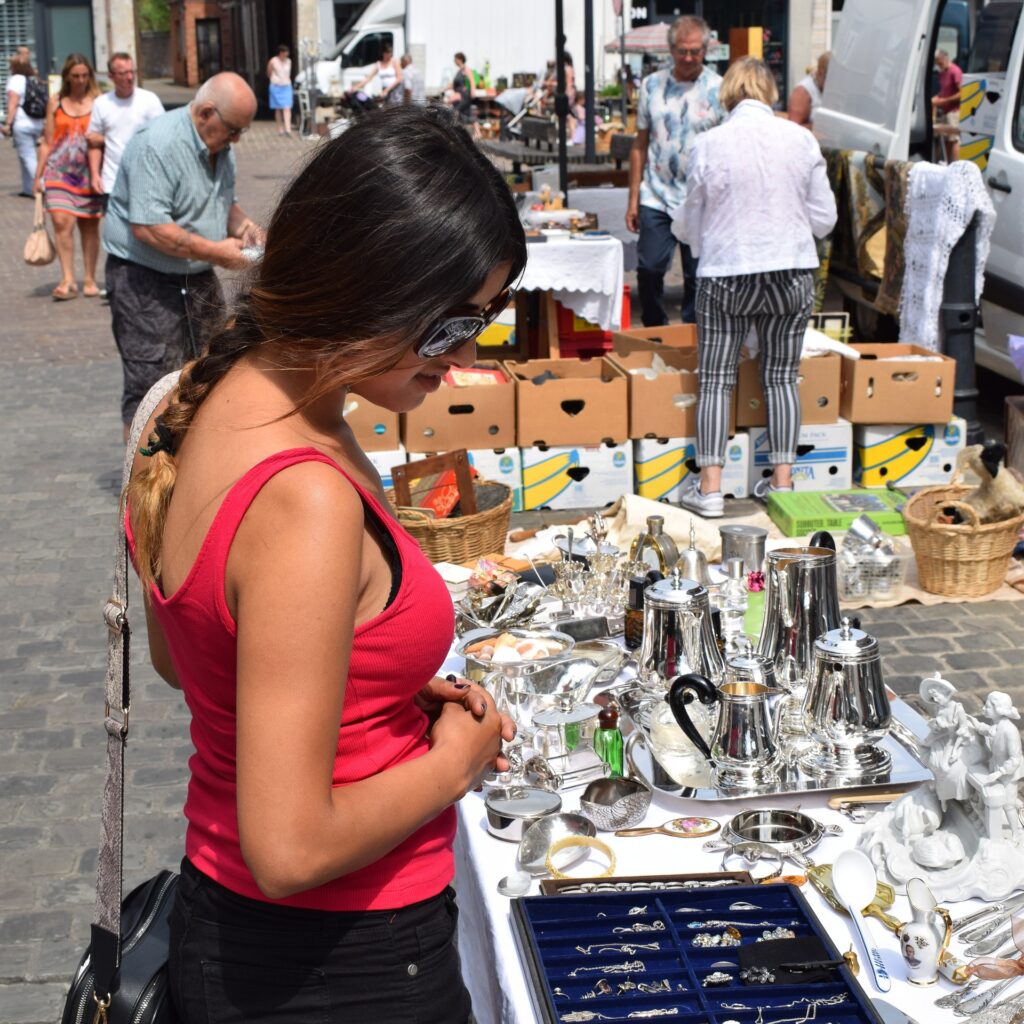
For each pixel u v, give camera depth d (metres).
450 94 21.48
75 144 11.40
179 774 3.98
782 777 2.41
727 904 2.06
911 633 4.70
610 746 2.51
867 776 2.39
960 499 5.07
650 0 20.70
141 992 1.58
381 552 1.39
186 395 1.45
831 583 2.75
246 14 37.62
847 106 8.51
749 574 3.38
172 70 47.59
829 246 8.06
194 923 1.49
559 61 9.16
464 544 4.79
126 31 28.22
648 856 2.24
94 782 3.95
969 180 6.16
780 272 5.52
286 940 1.45
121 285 5.73
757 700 2.40
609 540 4.33
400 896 1.49
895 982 1.89
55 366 9.34
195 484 1.37
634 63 22.48
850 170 7.69
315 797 1.27
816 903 2.08
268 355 1.41
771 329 5.71
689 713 2.50
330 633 1.27
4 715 4.39
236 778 1.35
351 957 1.47
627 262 10.66
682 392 5.98
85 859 3.53
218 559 1.30
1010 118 6.87
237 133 5.58
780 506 5.54
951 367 5.94
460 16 23.34
